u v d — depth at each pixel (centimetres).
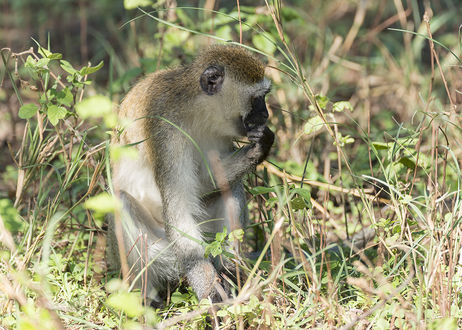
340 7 2138
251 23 1366
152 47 1777
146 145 1041
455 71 1695
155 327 888
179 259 1004
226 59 1018
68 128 1070
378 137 1465
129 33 1962
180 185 1010
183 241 995
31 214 1159
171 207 1006
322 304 891
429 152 1277
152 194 1070
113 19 2159
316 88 1672
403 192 1084
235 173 1045
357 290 942
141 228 1044
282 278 872
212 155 1058
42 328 733
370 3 2105
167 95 1023
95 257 1102
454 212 923
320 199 1280
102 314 928
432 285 864
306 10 2127
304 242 1042
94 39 2080
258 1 1914
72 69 987
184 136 1016
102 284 1008
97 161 1141
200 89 1007
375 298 891
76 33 2112
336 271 994
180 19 1534
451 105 1093
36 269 847
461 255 929
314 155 1393
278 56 1694
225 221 1070
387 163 1233
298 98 1445
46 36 2052
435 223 966
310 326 866
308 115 1409
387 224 978
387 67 1873
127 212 1033
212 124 1033
